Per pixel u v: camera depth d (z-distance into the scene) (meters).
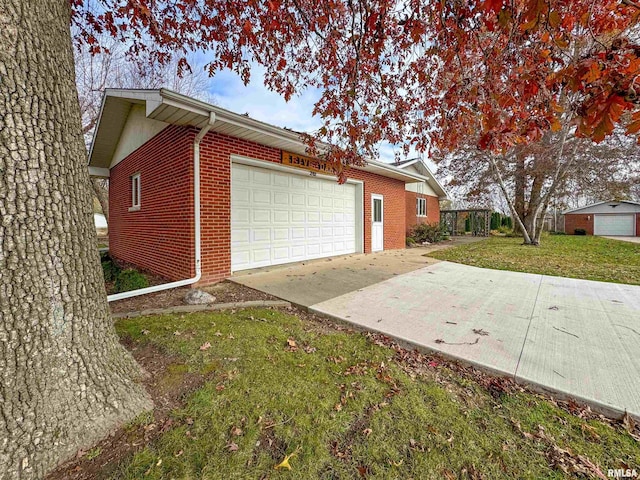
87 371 1.65
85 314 1.69
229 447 1.55
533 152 12.57
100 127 7.56
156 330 3.03
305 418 1.78
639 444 1.57
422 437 1.63
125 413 1.71
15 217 1.38
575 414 1.82
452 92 3.05
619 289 4.76
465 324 3.23
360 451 1.54
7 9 1.37
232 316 3.54
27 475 1.33
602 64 1.37
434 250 10.70
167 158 5.54
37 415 1.42
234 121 4.82
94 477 1.36
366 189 9.25
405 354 2.62
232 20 3.51
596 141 1.38
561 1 1.66
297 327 3.24
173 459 1.47
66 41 1.66
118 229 8.71
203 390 2.02
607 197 14.62
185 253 5.07
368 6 2.89
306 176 7.34
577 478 1.37
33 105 1.46
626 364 2.33
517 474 1.40
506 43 2.63
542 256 8.87
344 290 4.70
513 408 1.88
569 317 3.43
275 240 6.60
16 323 1.38
